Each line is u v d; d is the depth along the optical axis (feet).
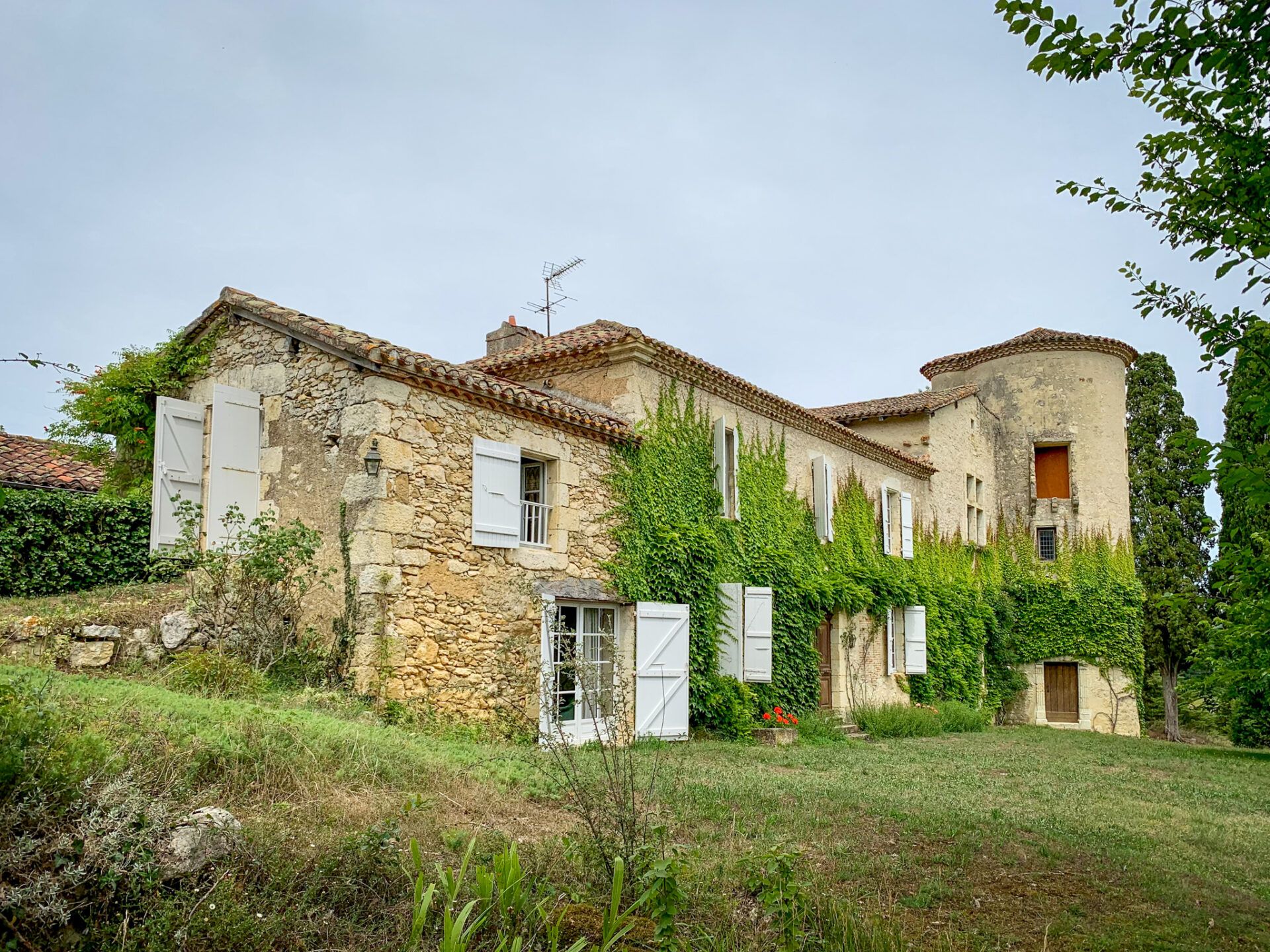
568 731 35.50
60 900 12.17
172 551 33.19
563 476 37.45
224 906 13.04
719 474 46.34
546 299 59.16
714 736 42.63
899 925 16.12
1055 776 38.22
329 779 18.69
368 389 30.78
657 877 14.60
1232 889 20.39
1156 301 15.67
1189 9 12.44
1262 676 51.93
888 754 42.06
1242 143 13.60
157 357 39.17
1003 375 83.71
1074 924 17.34
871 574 59.11
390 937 14.01
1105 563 78.74
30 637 28.19
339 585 30.58
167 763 16.52
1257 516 57.52
